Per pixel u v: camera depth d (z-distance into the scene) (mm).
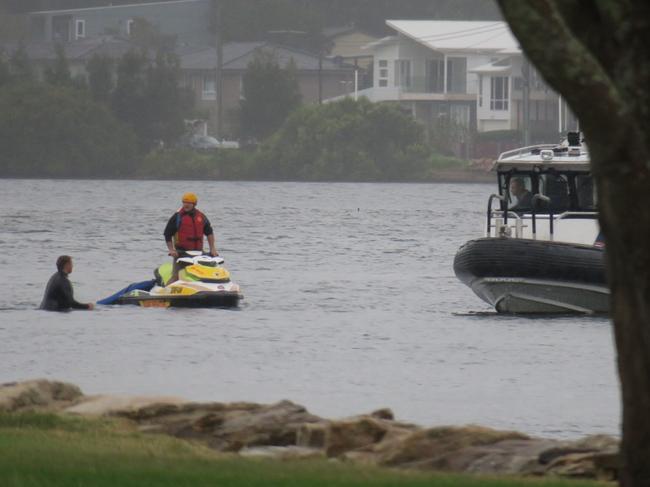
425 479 38938
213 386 70562
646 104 34562
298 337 91125
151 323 96562
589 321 102188
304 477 38344
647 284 33969
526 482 39469
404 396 67688
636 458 34688
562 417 61875
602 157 33562
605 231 34438
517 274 104500
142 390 69125
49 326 94438
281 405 54000
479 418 61500
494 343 88625
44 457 41875
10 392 55438
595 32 35219
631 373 34562
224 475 38219
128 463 40781
